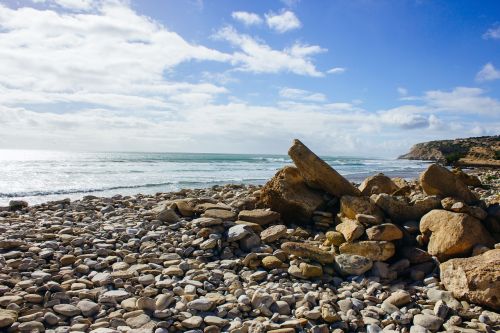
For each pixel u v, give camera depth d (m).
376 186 6.59
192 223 5.64
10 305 3.10
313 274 4.08
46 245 4.68
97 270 4.10
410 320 3.24
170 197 9.59
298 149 6.17
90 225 5.86
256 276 4.05
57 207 7.58
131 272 3.94
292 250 4.44
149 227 5.82
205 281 3.84
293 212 6.00
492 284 3.34
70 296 3.41
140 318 3.05
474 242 4.16
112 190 13.73
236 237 4.86
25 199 10.84
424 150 86.94
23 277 3.74
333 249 4.79
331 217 5.85
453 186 5.31
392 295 3.60
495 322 3.15
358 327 3.16
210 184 16.73
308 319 3.17
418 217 5.17
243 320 3.18
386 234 4.50
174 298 3.42
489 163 41.75
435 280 4.00
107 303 3.31
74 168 24.30
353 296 3.67
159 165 31.34
